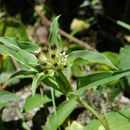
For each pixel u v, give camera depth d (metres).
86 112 0.38
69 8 0.51
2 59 0.44
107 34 0.48
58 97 0.37
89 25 0.50
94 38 0.49
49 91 0.37
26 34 0.47
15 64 0.44
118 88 0.36
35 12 0.52
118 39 0.47
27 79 0.43
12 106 0.40
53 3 0.52
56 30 0.28
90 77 0.28
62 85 0.29
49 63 0.27
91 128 0.32
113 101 0.38
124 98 0.40
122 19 0.48
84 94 0.40
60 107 0.33
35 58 0.28
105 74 0.27
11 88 0.43
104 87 0.38
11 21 0.47
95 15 0.50
